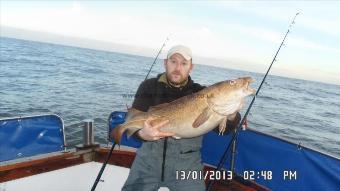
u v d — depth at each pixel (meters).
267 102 18.75
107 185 2.23
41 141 2.11
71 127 6.88
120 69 30.97
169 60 1.69
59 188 2.10
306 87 48.53
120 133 1.56
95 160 2.26
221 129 1.52
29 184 1.96
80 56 51.12
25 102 9.48
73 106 9.58
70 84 15.03
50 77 17.00
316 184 1.73
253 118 12.27
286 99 22.91
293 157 1.81
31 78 15.68
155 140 1.56
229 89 1.44
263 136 1.92
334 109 21.41
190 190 1.69
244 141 2.01
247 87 1.46
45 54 43.59
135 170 1.75
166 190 2.07
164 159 1.69
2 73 16.55
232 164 2.01
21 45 70.56
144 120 1.51
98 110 9.33
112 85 16.36
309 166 1.75
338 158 1.63
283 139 1.84
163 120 1.50
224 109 1.46
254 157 1.97
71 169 2.14
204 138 2.18
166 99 1.73
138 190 1.71
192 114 1.47
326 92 42.97
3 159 1.96
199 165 1.76
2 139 1.95
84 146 2.28
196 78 31.39
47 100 10.16
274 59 1.96
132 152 2.28
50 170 2.04
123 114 2.38
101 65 34.56
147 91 1.76
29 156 2.06
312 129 12.13
